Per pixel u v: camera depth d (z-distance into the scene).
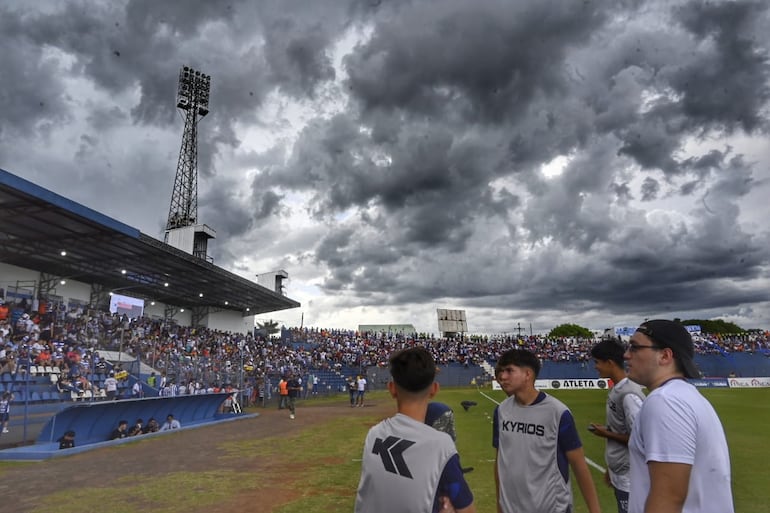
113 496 8.37
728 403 25.89
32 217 20.52
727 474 1.93
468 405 20.55
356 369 51.84
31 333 22.66
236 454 12.58
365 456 2.40
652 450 1.95
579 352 57.94
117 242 24.97
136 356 25.75
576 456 3.50
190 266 30.73
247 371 34.28
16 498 8.34
